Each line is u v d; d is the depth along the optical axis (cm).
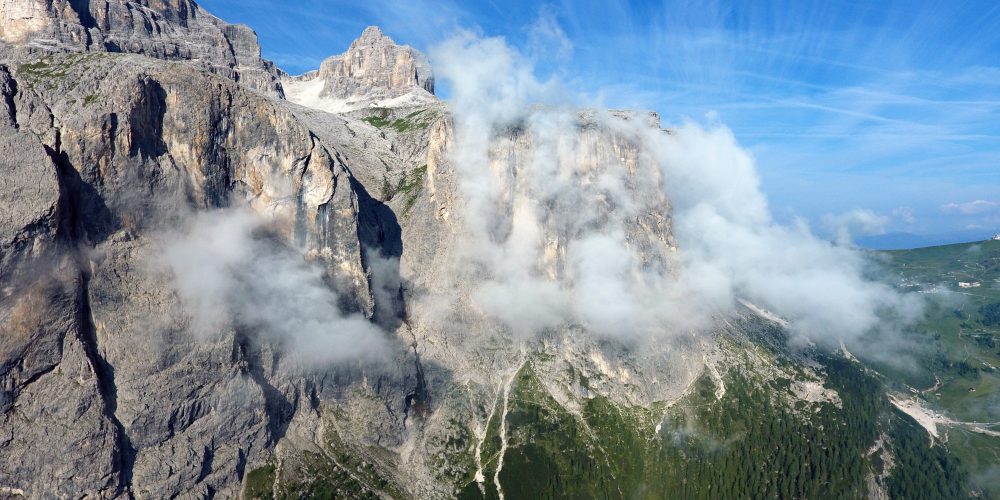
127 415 13875
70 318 13312
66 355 13212
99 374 13762
